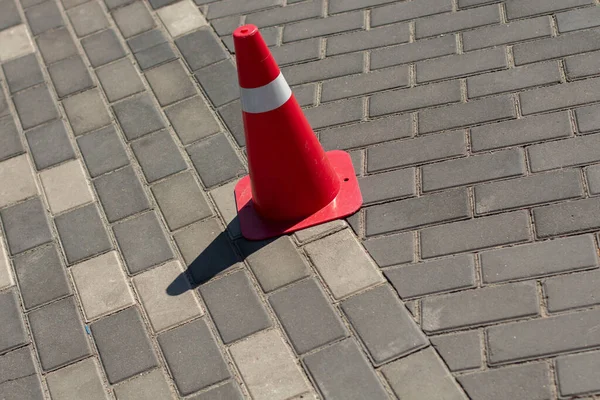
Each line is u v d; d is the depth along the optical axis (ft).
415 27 14.11
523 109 11.88
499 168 11.08
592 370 8.50
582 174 10.62
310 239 10.94
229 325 10.17
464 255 10.10
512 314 9.26
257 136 10.61
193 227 11.62
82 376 10.08
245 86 10.37
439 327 9.40
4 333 10.82
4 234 12.30
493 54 13.04
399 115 12.50
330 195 11.30
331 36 14.48
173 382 9.74
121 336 10.39
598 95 11.69
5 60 15.99
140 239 11.64
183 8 16.10
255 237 11.14
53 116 14.34
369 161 11.87
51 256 11.75
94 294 11.02
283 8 15.44
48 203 12.66
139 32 15.78
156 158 12.95
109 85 14.71
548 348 8.82
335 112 12.91
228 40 14.97
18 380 10.23
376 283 10.13
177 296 10.69
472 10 14.06
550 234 10.00
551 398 8.43
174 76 14.53
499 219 10.40
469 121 11.98
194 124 13.42
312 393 9.19
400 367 9.15
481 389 8.70
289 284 10.45
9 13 17.21
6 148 13.92
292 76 13.89
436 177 11.25
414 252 10.36
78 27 16.34
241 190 11.95
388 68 13.44
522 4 13.82
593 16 13.11
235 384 9.51
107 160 13.15
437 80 12.90
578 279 9.38
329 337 9.69
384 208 11.07
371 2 14.97
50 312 10.94
